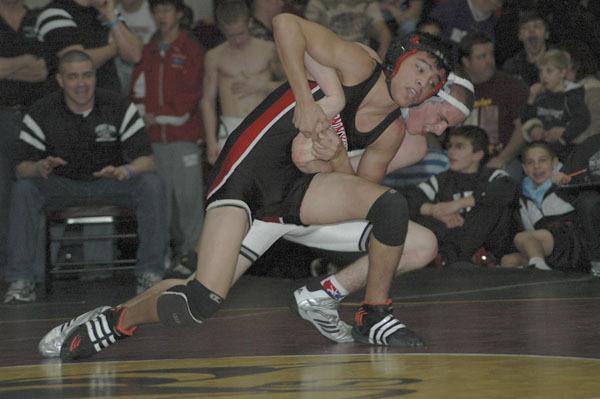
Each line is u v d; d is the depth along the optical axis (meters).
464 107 8.08
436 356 7.54
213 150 18.69
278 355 8.02
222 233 7.91
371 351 8.09
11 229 15.78
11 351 9.07
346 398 5.62
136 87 18.67
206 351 8.45
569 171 16.95
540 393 5.65
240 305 13.12
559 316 10.07
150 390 6.25
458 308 11.39
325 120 7.67
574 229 16.64
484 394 5.66
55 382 6.85
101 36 17.86
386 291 8.48
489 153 18.83
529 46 19.73
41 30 17.80
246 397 5.80
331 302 8.75
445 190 17.67
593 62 18.14
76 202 16.42
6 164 17.69
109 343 8.18
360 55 7.97
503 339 8.41
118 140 16.50
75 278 18.58
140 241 16.33
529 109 18.39
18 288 15.43
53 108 16.36
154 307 8.01
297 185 8.17
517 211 17.48
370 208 8.04
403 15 20.14
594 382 6.01
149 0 18.45
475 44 18.70
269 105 8.23
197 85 18.69
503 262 17.36
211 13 22.78
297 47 7.78
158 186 16.34
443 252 17.55
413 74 7.89
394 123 8.23
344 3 19.20
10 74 17.67
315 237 8.64
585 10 20.00
